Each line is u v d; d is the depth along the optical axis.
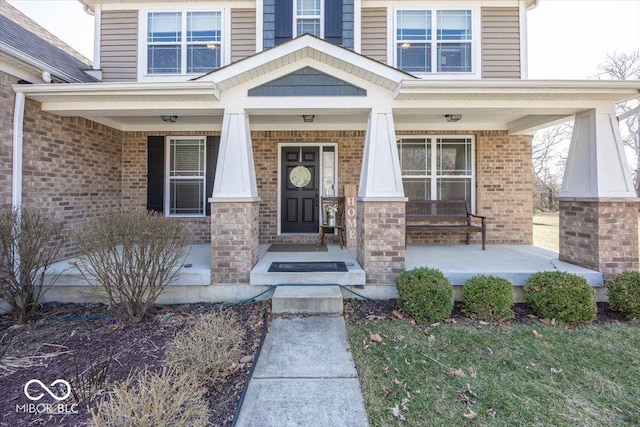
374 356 3.05
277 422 2.21
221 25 6.44
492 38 6.42
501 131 6.73
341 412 2.31
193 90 4.26
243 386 2.57
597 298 4.45
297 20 6.30
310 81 4.52
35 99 4.51
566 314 3.77
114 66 6.42
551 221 16.52
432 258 5.33
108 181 6.25
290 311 4.01
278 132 6.75
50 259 4.22
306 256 5.47
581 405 2.42
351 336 3.44
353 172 6.77
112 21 6.45
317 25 6.29
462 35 6.44
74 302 4.45
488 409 2.36
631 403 2.45
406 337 3.43
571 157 4.96
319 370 2.82
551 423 2.23
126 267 3.80
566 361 3.01
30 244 3.91
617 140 4.54
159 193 6.70
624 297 3.91
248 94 4.53
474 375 2.77
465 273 4.44
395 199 4.52
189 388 2.16
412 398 2.47
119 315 3.80
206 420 2.08
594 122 4.57
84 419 2.22
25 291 3.88
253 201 4.57
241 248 4.48
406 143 6.90
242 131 4.52
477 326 3.71
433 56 6.39
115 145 6.46
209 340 2.84
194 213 6.86
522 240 6.79
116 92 4.30
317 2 6.30
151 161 6.70
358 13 6.22
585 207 4.68
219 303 4.42
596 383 2.69
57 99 4.51
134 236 3.75
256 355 3.03
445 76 6.39
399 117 6.04
